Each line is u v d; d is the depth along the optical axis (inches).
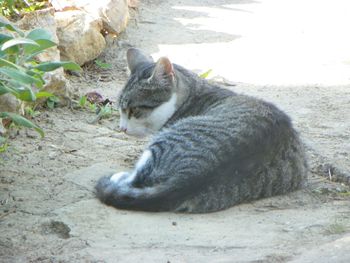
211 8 853.2
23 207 385.7
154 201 378.0
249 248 333.7
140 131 466.0
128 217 372.8
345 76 641.6
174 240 345.7
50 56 556.1
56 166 442.9
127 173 404.8
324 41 738.8
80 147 477.7
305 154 425.4
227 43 726.5
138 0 855.7
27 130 496.1
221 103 443.5
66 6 673.0
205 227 360.5
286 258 320.5
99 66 655.8
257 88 610.2
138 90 454.9
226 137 390.9
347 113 556.7
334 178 440.8
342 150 481.7
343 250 321.1
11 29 417.4
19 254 338.0
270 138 397.7
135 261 323.6
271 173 395.9
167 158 391.5
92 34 642.8
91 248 339.9
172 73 452.1
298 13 839.1
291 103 577.0
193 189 376.8
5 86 388.2
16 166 439.5
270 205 391.2
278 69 658.8
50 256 334.6
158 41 722.2
